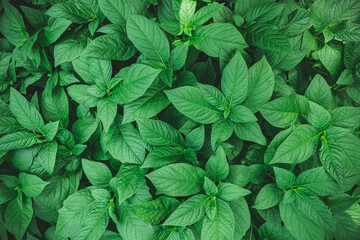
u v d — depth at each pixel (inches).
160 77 25.0
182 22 25.4
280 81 27.1
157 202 25.0
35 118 26.0
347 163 24.7
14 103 25.7
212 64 28.4
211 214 24.2
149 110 24.8
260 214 25.9
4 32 27.2
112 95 24.9
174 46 26.5
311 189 25.0
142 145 25.7
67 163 26.8
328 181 24.8
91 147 27.8
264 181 26.4
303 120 25.8
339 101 28.8
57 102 27.2
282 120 25.3
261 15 26.5
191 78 25.7
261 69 24.5
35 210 27.5
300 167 25.8
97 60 25.1
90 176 26.1
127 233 25.8
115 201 26.6
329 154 24.5
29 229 28.7
